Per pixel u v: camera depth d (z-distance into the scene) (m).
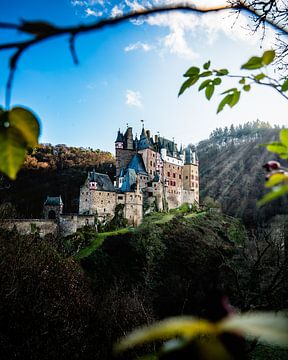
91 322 21.30
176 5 0.71
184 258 39.38
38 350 14.94
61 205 56.97
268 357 12.38
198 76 1.51
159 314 31.02
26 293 17.88
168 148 73.81
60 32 0.56
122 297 27.03
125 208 57.09
